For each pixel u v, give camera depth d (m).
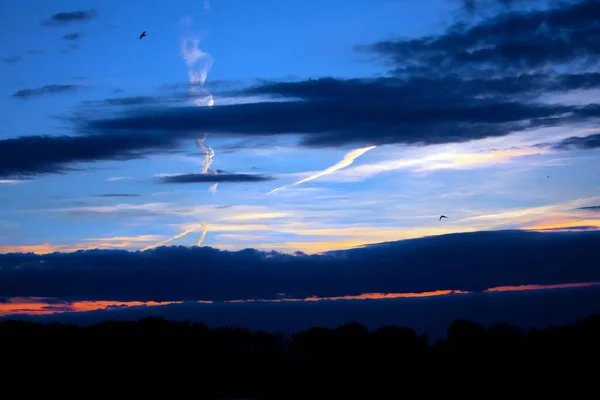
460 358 74.75
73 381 74.88
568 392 64.56
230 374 78.94
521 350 73.69
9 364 75.44
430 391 68.75
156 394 74.25
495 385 68.19
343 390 71.62
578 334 73.81
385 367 75.81
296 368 79.69
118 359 79.31
